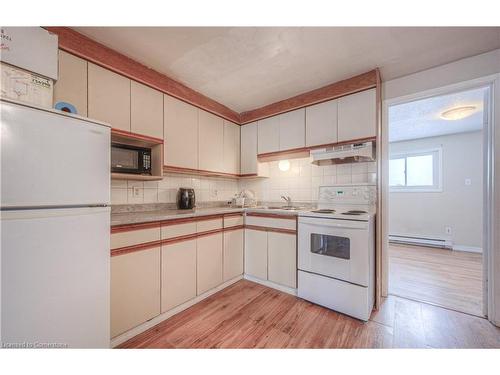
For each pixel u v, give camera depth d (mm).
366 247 1687
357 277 1721
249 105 2758
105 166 1139
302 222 2041
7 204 817
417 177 4273
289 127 2531
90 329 1056
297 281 2104
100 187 1112
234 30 1457
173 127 2104
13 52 1108
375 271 1911
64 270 966
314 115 2324
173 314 1771
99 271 1098
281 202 2900
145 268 1569
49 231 922
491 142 1680
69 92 1420
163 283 1690
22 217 852
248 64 1863
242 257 2547
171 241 1758
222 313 1803
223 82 2170
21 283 847
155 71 1936
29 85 1158
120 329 1415
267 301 2006
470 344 1415
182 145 2195
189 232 1915
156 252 1644
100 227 1105
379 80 1997
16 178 839
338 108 2152
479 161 3672
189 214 1899
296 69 1940
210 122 2553
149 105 1894
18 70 1126
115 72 1667
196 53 1711
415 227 4176
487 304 1710
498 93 1641
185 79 2111
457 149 3850
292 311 1831
